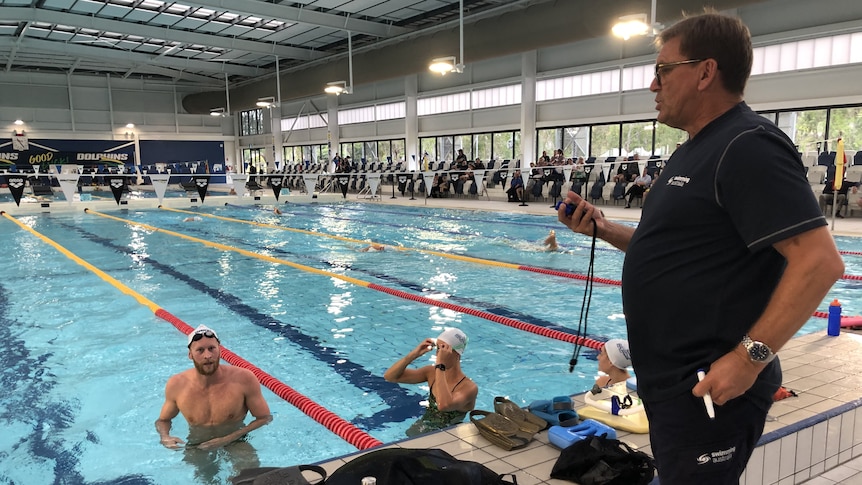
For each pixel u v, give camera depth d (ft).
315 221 40.22
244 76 86.63
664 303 4.00
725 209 3.69
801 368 9.45
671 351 4.03
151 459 8.77
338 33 59.36
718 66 3.85
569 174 44.65
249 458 8.83
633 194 41.37
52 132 82.84
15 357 13.20
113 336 14.75
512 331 15.12
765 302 3.78
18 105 80.43
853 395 8.27
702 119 4.05
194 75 85.71
